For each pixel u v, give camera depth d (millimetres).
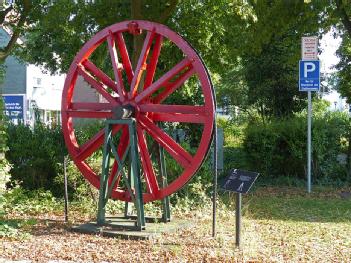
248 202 12281
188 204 11211
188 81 17266
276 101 21531
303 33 17328
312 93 21953
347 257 7348
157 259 7020
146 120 9422
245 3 12703
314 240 8453
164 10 15195
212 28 16531
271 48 20734
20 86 38344
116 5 15891
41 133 13578
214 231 8508
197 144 16828
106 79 10078
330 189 14156
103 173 9281
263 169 15688
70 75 10125
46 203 11594
